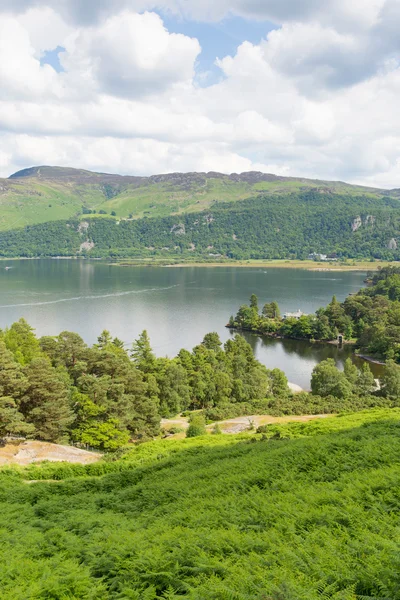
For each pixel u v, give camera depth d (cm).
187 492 2641
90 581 1416
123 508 2666
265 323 16225
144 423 6538
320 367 8838
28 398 5684
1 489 3450
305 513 1700
